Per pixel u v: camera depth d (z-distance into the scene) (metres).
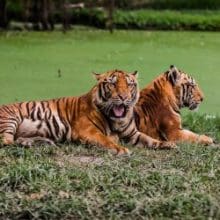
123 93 12.73
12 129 12.89
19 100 18.94
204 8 42.34
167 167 11.52
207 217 9.51
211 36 34.00
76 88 20.73
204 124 15.01
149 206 9.68
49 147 12.49
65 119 13.06
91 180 10.59
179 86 13.54
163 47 29.34
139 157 12.00
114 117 12.91
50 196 10.02
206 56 27.28
